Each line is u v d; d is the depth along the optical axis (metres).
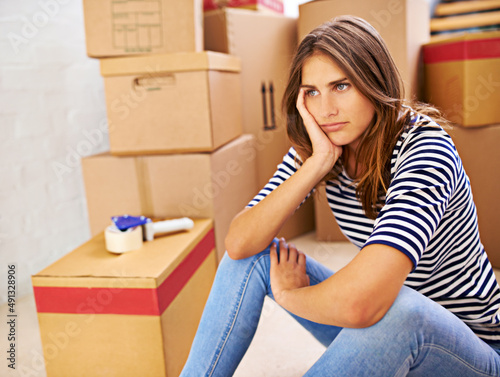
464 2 2.92
